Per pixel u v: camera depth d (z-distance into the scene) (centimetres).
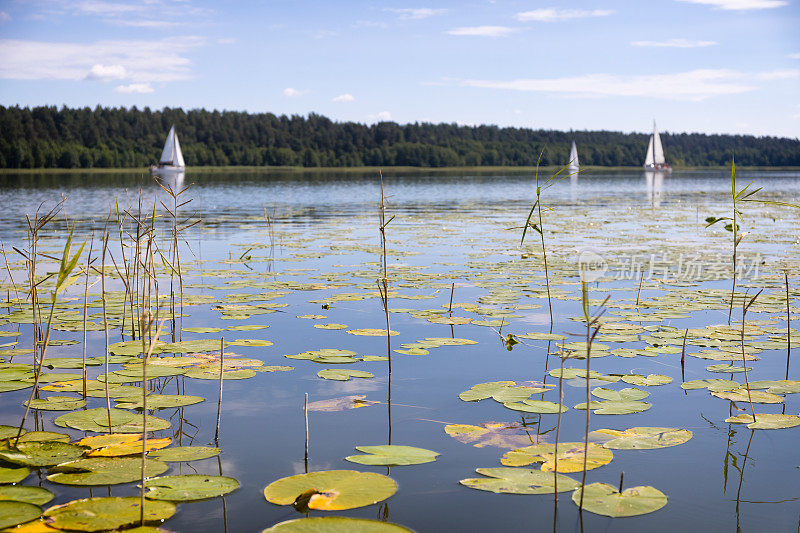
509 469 318
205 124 9250
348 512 279
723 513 282
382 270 958
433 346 548
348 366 496
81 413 394
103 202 2495
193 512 279
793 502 292
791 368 491
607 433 365
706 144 10688
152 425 376
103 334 592
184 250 1191
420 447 349
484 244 1284
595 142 10588
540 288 805
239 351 539
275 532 253
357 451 343
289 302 736
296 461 332
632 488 299
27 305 716
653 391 443
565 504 290
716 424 383
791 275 903
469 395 423
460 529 268
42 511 274
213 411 404
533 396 430
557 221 1825
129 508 278
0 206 2220
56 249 1165
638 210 2281
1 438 355
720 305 701
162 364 495
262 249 1215
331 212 2234
